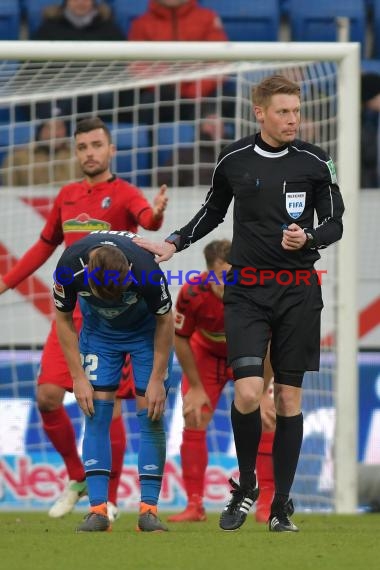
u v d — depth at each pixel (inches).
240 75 1212.5
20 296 1254.9
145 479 718.5
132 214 884.0
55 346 906.7
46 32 1542.8
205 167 1354.6
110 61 1069.8
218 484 1174.3
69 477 951.0
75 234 898.1
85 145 888.9
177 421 1178.6
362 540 670.5
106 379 705.6
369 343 1317.7
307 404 1130.0
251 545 626.8
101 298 655.8
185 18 1539.1
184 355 917.8
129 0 1576.0
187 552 589.0
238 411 692.1
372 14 1605.6
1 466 1186.6
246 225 692.1
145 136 1375.5
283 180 687.7
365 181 1485.0
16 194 1262.3
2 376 1248.2
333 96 1151.6
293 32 1601.9
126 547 612.4
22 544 633.0
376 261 1339.8
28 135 1405.0
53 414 911.7
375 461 1242.6
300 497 1127.6
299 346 690.2
